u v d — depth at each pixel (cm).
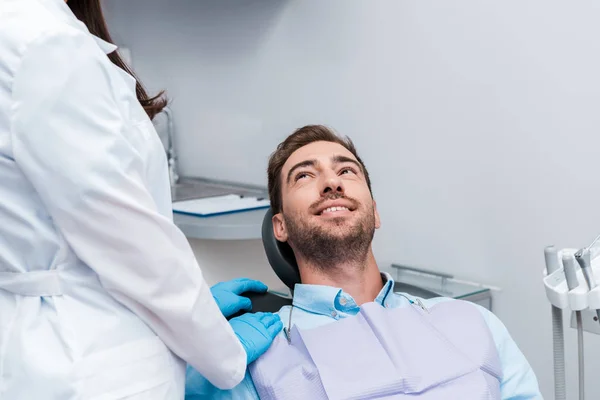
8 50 83
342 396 109
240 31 254
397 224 215
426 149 203
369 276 137
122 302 90
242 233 203
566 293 107
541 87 176
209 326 92
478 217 193
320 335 119
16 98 83
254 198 243
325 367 113
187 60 279
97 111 86
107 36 114
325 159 138
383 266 221
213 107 272
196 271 91
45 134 83
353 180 138
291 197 138
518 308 188
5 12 86
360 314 123
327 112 229
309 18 229
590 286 104
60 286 90
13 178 87
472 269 197
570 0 168
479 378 115
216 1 260
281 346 119
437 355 116
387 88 210
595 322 109
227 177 272
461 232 198
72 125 84
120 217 85
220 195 253
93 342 87
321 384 112
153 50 294
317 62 229
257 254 231
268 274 236
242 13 251
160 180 100
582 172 171
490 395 114
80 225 86
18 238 89
